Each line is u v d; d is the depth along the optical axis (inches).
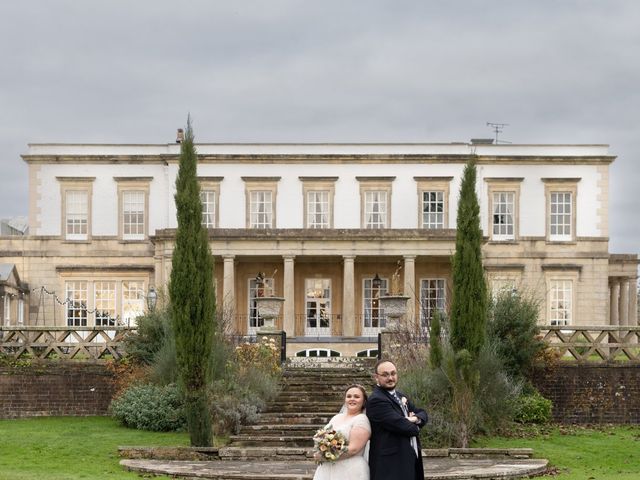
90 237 1984.5
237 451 829.8
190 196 869.8
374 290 1940.2
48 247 1982.0
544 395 1082.1
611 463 822.5
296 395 1044.5
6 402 1094.4
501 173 1985.7
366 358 1239.5
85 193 1991.9
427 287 1936.5
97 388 1104.8
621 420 1083.3
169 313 1099.3
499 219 1984.5
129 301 1979.6
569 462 826.8
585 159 1983.3
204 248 869.2
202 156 1967.3
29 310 1971.0
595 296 1977.1
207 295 864.9
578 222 1987.0
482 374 960.3
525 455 845.8
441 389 930.1
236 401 955.3
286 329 1819.6
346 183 1983.3
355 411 448.1
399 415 438.9
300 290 1940.2
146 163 1994.3
